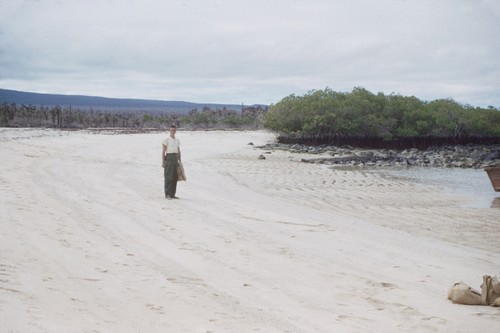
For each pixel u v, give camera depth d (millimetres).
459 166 35156
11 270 7711
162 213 13555
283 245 10484
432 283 8172
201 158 33469
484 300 7207
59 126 69875
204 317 6332
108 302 6680
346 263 9234
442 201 18938
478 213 16172
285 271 8578
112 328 5781
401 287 7883
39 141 38750
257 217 13641
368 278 8312
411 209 16781
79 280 7543
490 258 10203
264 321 6285
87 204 14320
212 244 10336
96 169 23656
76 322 5859
